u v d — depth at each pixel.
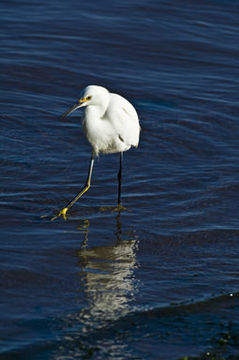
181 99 18.70
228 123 17.41
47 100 17.80
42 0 25.53
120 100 12.84
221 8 26.28
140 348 8.38
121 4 25.69
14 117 16.44
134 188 13.69
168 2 26.38
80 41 22.09
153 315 9.16
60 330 8.63
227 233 11.99
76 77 19.50
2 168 13.84
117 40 22.47
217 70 21.17
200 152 15.67
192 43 22.92
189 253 11.20
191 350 8.40
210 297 9.77
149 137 16.14
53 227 11.74
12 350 8.12
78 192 13.30
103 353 8.21
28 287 9.66
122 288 9.86
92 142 12.72
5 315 8.88
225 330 8.92
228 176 14.46
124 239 11.50
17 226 11.63
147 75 20.25
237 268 10.80
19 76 19.02
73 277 10.07
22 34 22.17
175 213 12.70
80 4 25.39
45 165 14.29
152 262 10.78
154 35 23.20
